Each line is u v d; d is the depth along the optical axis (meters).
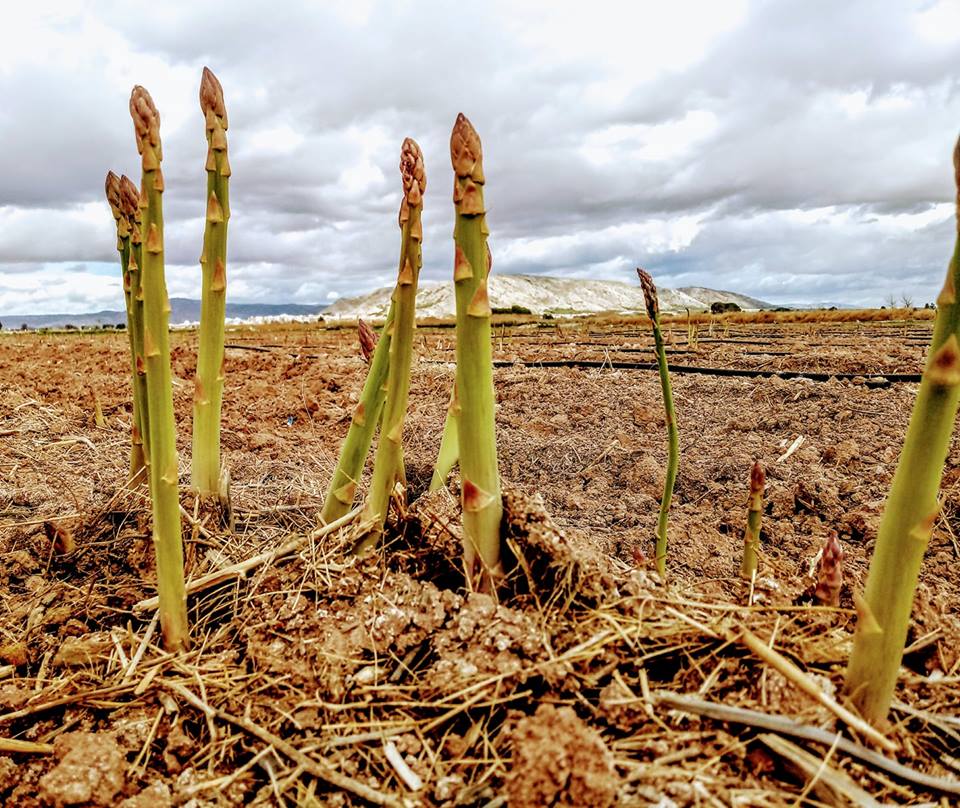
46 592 2.52
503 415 7.35
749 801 1.40
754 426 6.32
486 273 1.95
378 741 1.69
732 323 29.39
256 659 1.96
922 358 9.98
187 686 1.94
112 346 18.14
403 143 2.23
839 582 1.99
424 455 5.43
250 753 1.74
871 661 1.57
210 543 2.62
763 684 1.68
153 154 2.00
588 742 1.35
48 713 1.93
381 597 2.05
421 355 13.97
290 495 3.95
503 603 2.08
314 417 7.25
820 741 1.50
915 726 1.69
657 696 1.64
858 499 4.40
